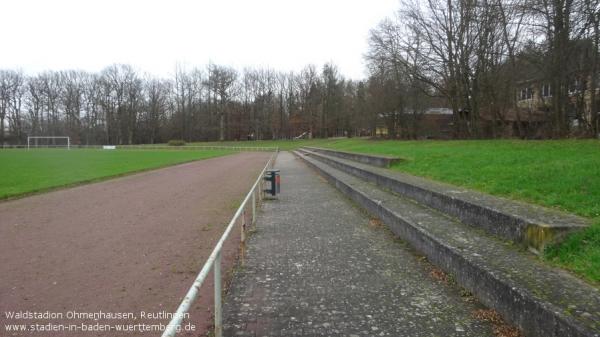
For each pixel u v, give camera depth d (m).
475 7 28.17
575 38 17.33
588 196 6.18
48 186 18.05
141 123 103.44
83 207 13.09
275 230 9.09
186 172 27.41
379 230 8.78
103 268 6.68
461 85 33.81
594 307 3.36
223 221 10.58
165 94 103.19
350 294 5.07
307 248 7.42
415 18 35.34
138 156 48.84
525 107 33.97
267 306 4.77
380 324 4.19
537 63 21.20
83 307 5.05
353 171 18.31
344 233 8.57
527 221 5.20
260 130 105.00
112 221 10.74
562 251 4.64
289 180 20.50
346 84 94.81
